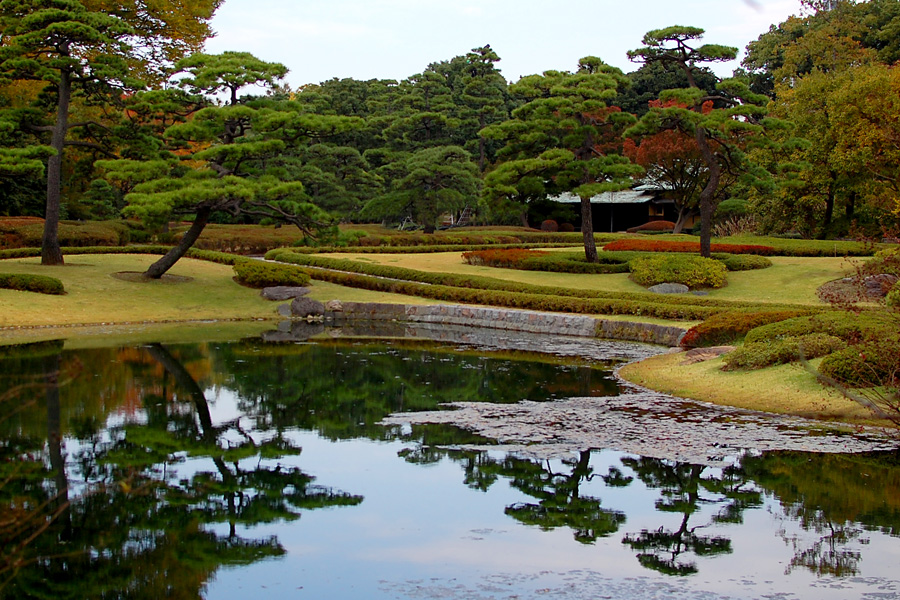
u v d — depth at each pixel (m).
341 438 10.45
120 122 28.16
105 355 16.16
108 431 10.73
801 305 20.66
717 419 11.03
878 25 52.31
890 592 6.01
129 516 7.73
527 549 6.92
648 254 28.28
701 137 26.53
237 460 9.52
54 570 6.50
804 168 27.52
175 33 33.72
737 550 6.83
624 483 8.57
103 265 25.05
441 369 15.55
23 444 10.01
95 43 22.97
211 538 7.18
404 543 7.05
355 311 24.08
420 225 49.69
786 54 49.09
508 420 11.20
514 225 50.03
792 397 11.51
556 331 21.22
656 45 26.98
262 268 25.33
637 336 19.69
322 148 41.66
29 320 19.25
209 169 22.73
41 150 21.94
